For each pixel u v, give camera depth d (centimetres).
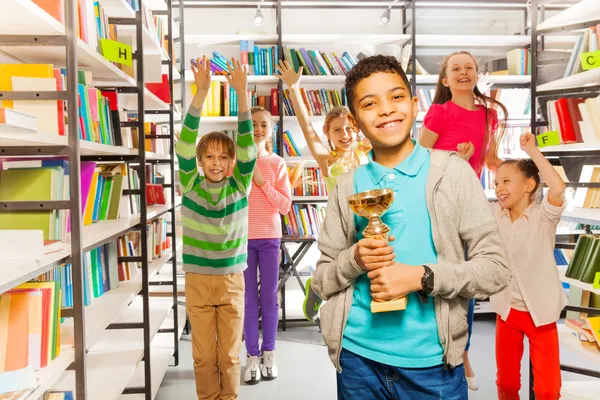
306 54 430
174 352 327
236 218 242
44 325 133
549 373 213
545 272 215
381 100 111
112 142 218
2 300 131
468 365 274
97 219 219
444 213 110
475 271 104
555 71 251
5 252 128
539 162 216
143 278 234
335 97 435
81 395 146
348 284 112
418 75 436
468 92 237
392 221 112
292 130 446
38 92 145
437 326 108
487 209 112
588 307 224
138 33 233
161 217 346
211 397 244
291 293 446
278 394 280
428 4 451
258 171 302
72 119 146
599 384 227
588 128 219
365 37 435
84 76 193
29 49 159
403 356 108
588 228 273
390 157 118
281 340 383
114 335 266
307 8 451
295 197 427
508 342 224
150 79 266
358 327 113
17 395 115
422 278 101
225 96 423
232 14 449
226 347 243
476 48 462
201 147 240
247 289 306
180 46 409
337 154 267
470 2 453
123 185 246
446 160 114
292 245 454
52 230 149
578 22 242
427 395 108
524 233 220
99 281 214
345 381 113
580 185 232
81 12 180
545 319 212
